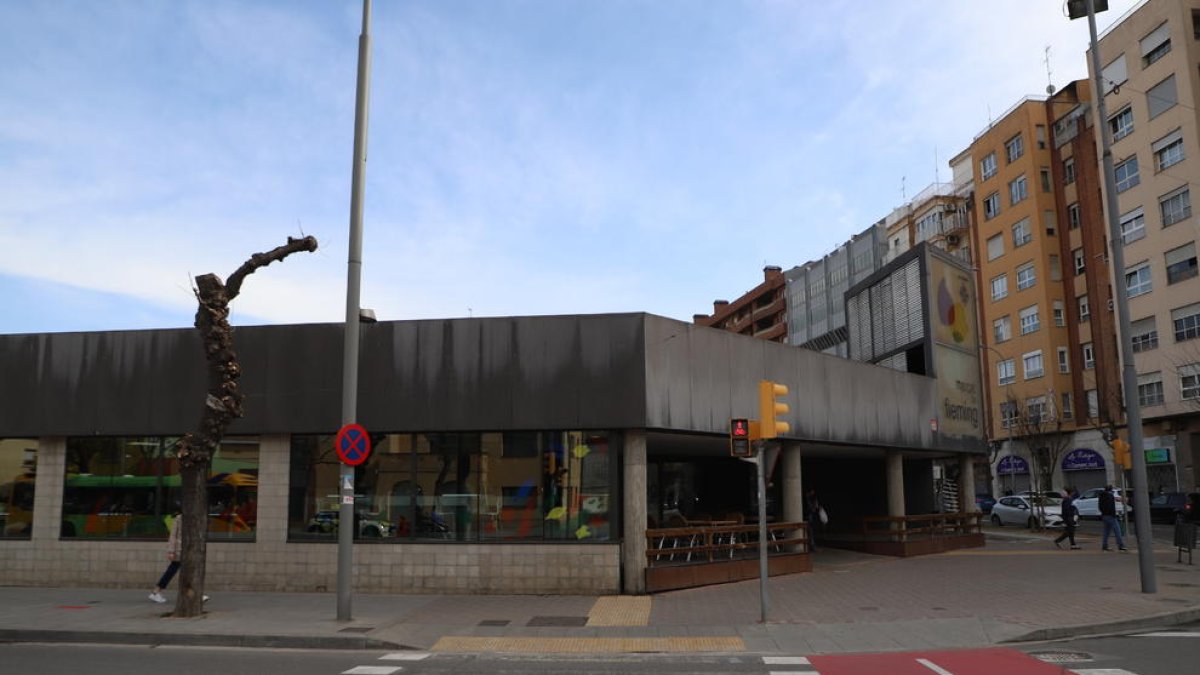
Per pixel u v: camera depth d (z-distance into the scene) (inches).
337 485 652.7
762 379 742.5
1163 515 1620.3
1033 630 469.1
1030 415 2068.2
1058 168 2194.9
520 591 619.8
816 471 1143.0
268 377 655.8
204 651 447.2
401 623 508.7
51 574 674.2
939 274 1087.6
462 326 642.2
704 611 551.8
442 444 646.5
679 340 661.9
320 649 456.4
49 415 681.0
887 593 626.2
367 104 547.2
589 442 635.5
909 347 1079.6
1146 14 1798.7
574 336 632.4
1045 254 2187.5
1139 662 393.1
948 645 447.8
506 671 391.5
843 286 3120.1
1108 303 1961.1
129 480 679.7
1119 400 1830.7
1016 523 1581.0
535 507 633.6
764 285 3759.8
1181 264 1723.7
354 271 528.1
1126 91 1868.8
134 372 677.3
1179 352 1726.1
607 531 624.4
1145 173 1817.2
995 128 2378.2
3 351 694.5
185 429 664.4
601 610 555.8
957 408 1080.2
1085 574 722.2
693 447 825.5
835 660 414.0
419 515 640.4
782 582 698.8
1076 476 2112.5
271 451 658.8
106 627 487.8
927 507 1158.3
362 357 647.8
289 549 645.9
